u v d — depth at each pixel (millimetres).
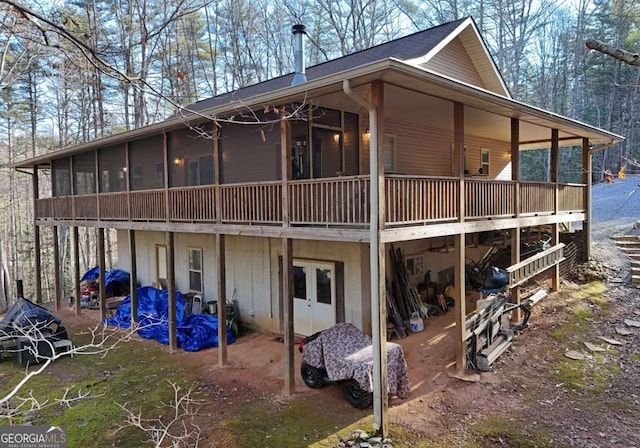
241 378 7902
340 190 6531
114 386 7848
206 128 9438
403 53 10031
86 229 23812
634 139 22766
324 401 6801
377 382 5848
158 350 9781
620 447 5297
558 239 12148
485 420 6035
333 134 9625
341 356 6688
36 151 25891
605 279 11758
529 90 30422
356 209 6363
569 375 7211
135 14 8109
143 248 14688
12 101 20641
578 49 26609
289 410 6555
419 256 11555
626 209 17312
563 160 26016
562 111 28312
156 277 14109
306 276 9930
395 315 9602
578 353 7973
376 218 5844
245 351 9375
